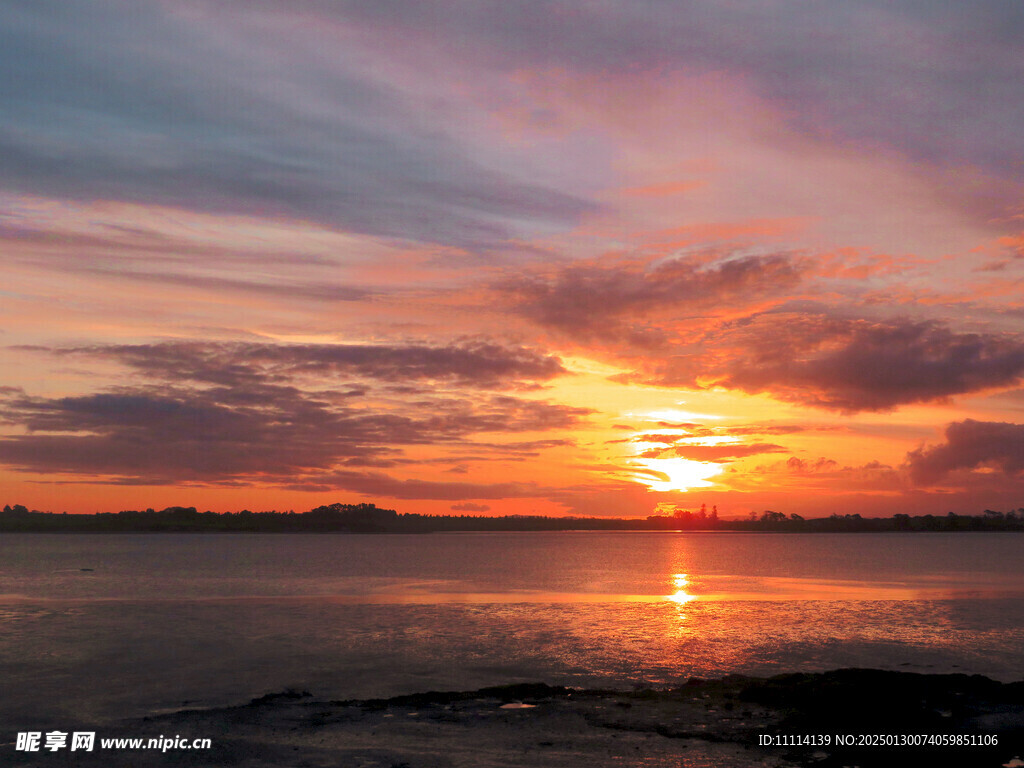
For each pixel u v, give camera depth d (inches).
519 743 708.0
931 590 2701.8
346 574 3595.0
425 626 1651.1
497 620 1755.7
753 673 1149.1
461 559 5487.2
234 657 1262.3
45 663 1201.4
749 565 4724.4
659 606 2086.6
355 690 1021.8
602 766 639.1
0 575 3427.7
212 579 3189.0
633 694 909.2
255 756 670.5
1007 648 1376.7
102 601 2215.8
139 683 1056.2
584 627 1637.6
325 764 646.5
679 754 670.5
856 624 1700.3
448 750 687.1
